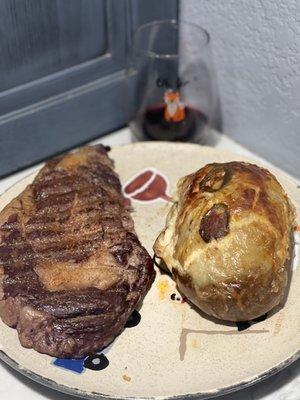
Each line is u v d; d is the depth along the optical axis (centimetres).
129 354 29
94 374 28
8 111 39
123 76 42
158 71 41
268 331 30
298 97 37
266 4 36
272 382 30
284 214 30
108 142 44
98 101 42
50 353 28
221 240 28
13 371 30
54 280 30
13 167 41
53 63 39
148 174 38
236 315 29
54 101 40
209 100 41
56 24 38
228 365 28
